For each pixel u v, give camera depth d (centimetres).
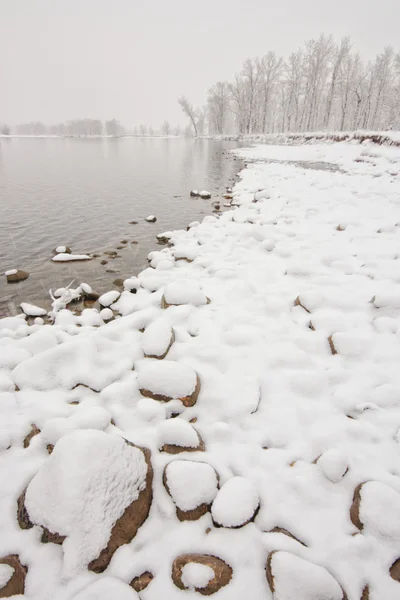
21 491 236
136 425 288
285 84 5616
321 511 220
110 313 499
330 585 174
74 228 995
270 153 3222
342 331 413
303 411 301
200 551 200
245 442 273
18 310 544
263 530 212
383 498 214
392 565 189
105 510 206
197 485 225
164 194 1499
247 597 178
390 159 1853
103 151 4256
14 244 862
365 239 722
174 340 408
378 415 291
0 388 332
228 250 729
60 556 196
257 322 445
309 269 581
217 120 7412
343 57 4600
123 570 192
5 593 183
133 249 822
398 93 4388
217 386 331
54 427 272
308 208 1030
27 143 6538
